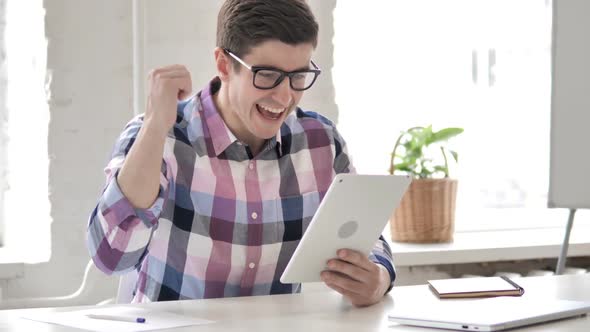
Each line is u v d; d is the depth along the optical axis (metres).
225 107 2.02
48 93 2.97
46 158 3.01
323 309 1.72
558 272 3.21
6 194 3.35
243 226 2.02
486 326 1.42
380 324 1.54
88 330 1.48
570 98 3.14
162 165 1.93
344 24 3.71
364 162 3.76
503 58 4.02
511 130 4.05
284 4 1.82
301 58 1.84
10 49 3.30
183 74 1.73
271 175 2.07
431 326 1.49
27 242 3.28
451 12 3.90
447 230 3.57
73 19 2.98
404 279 3.49
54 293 2.98
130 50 3.05
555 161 3.20
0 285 2.93
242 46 1.84
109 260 1.78
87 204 3.01
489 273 3.66
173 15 3.06
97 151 3.02
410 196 3.51
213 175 2.01
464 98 3.94
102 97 3.02
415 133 3.53
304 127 2.16
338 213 1.66
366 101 3.76
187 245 1.99
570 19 3.13
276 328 1.50
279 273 2.09
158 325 1.52
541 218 4.11
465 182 3.99
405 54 3.82
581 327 1.49
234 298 1.85
